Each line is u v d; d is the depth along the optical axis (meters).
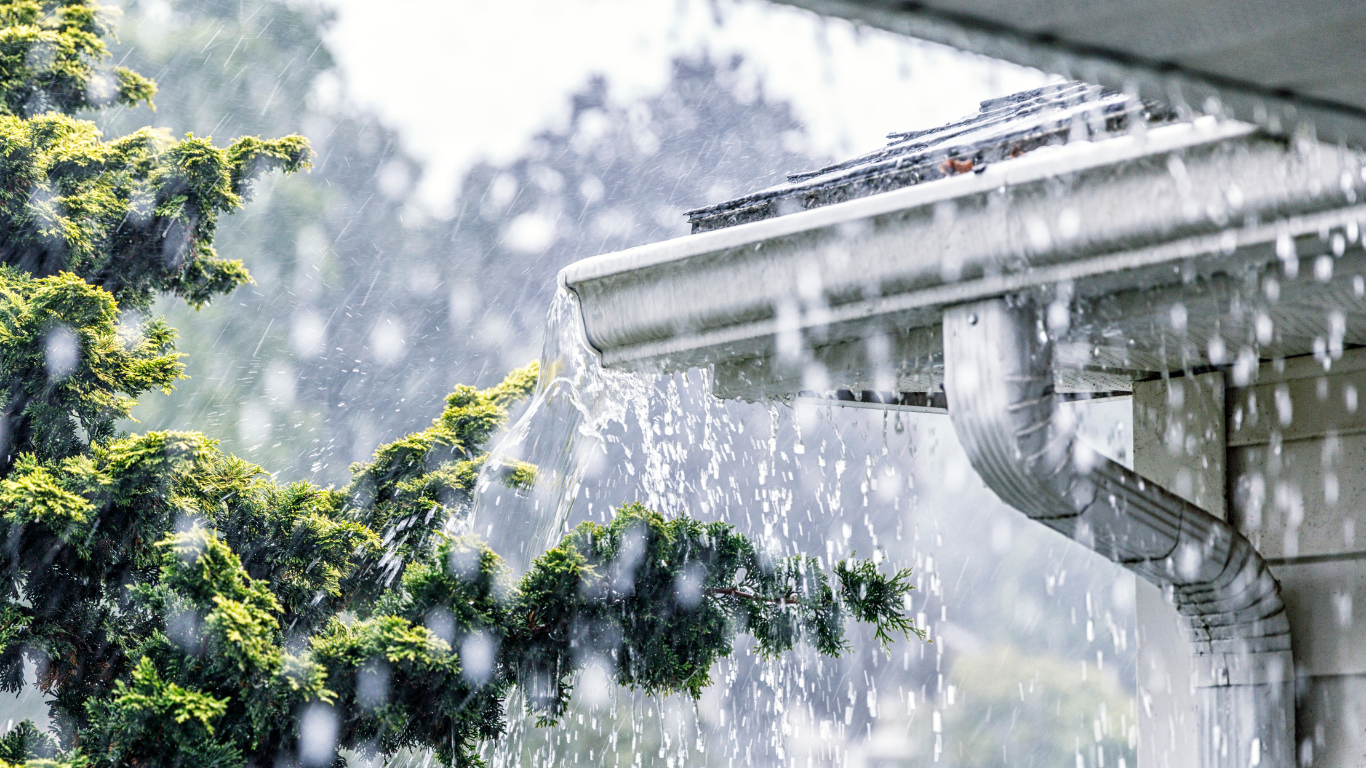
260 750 4.97
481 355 24.42
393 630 5.12
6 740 5.68
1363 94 2.50
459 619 5.36
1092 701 17.91
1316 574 4.25
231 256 21.39
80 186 6.71
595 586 5.67
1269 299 3.34
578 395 5.12
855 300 3.69
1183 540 3.82
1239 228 3.07
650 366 4.40
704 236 3.86
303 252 22.50
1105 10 2.18
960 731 17.64
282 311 21.56
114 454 5.81
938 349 3.82
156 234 6.90
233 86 23.48
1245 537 4.14
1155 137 3.09
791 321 3.83
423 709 5.33
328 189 24.47
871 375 4.33
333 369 21.91
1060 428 3.52
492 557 5.50
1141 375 4.74
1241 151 3.00
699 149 27.95
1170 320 3.56
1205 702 4.14
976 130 4.25
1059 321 3.59
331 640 5.21
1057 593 18.98
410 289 24.36
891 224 3.54
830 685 17.52
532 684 5.60
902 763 17.28
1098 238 3.23
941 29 2.26
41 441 6.22
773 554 6.13
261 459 19.89
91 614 6.18
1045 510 3.58
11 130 6.41
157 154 6.99
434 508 6.77
